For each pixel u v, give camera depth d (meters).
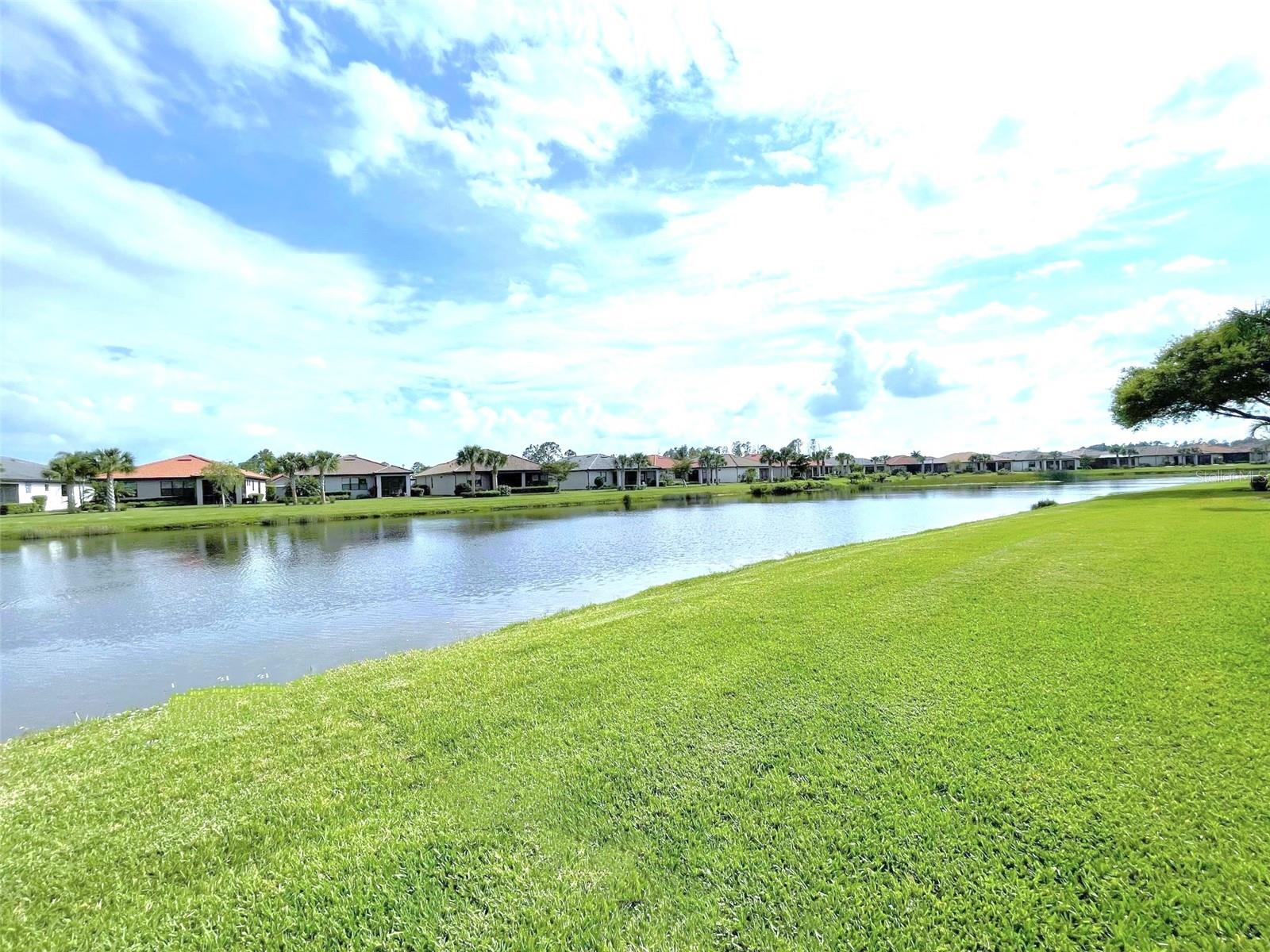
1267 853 2.68
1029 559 9.96
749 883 2.79
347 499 68.69
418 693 5.76
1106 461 125.25
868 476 101.44
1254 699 4.09
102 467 52.44
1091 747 3.62
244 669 10.50
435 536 31.97
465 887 2.93
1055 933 2.42
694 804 3.40
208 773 4.40
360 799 3.83
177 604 16.03
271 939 2.71
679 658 5.99
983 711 4.22
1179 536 11.57
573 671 5.92
